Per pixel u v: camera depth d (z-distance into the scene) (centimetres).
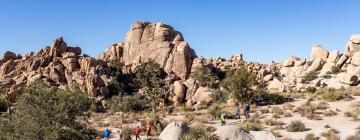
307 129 2912
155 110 5312
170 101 6050
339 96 4319
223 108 4600
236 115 3803
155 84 6225
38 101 2144
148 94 5766
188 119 3888
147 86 6072
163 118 4344
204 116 3997
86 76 7212
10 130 2114
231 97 4872
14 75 7912
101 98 6581
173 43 9644
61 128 2064
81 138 2180
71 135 2111
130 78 8488
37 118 2066
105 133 2839
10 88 6919
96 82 6912
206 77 8106
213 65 10769
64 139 2083
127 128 3184
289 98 4784
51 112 2111
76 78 7381
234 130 2378
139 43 9956
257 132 2422
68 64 7762
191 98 5994
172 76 8694
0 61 8631
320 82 6378
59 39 8431
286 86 6375
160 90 5909
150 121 3269
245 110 3650
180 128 2566
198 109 5044
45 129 2023
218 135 2372
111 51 10569
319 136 2623
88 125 3891
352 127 2872
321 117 3419
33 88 2191
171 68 9069
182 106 5450
